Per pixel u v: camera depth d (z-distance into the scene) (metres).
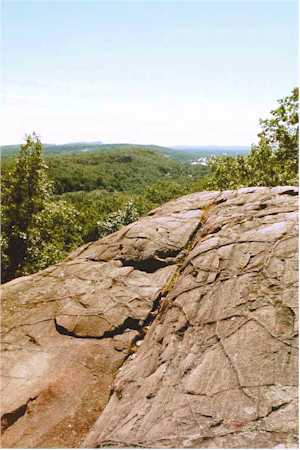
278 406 2.91
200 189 53.81
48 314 5.76
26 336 5.33
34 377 4.54
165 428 3.11
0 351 5.04
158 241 6.86
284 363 3.25
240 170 19.97
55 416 4.02
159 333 4.62
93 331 5.29
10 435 3.86
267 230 5.32
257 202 6.67
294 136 17.80
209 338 3.91
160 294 5.73
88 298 5.98
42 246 17.20
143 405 3.52
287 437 2.66
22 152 16.22
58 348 5.05
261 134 18.88
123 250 7.05
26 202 16.38
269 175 18.41
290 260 4.47
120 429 3.36
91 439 3.51
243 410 2.99
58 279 6.74
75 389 4.35
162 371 3.86
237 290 4.36
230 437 2.80
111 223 39.62
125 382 4.15
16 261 16.55
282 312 3.77
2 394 4.28
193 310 4.45
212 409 3.11
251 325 3.79
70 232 20.45
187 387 3.45
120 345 5.03
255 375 3.25
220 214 6.66
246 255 4.94
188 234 6.80
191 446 2.84
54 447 3.66
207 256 5.34
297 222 5.28
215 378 3.40
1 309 6.03
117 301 5.77
